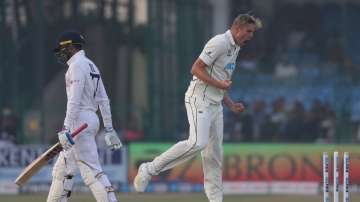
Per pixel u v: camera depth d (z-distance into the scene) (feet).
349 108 236.43
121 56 223.30
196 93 92.73
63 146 90.89
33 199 155.02
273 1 272.72
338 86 244.01
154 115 221.46
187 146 92.27
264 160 183.42
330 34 271.08
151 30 224.33
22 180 92.84
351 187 180.34
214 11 241.14
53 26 220.84
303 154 183.11
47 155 92.17
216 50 90.99
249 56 256.73
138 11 225.56
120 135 212.23
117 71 222.28
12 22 214.28
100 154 181.68
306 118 222.48
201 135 92.07
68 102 92.48
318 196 170.91
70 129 92.17
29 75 211.82
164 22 226.38
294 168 183.11
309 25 272.92
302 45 265.54
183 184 180.65
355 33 274.36
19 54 213.05
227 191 182.60
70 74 93.15
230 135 220.84
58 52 94.58
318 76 249.14
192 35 231.30
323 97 244.22
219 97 93.15
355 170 181.06
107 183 94.43
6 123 205.05
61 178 96.12
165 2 226.38
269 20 269.23
